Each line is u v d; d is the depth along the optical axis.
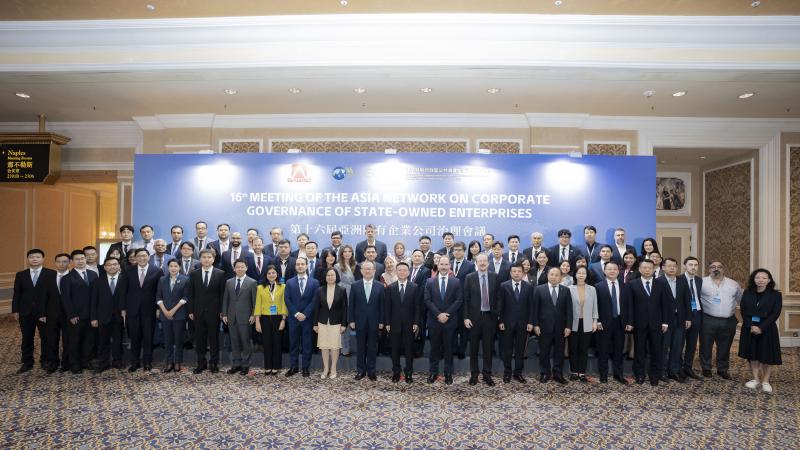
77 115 7.08
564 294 4.50
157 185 6.61
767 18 4.55
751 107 6.31
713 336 4.80
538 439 3.29
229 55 4.95
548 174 6.47
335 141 7.05
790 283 6.82
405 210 6.53
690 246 8.62
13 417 3.59
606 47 4.80
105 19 4.84
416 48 4.88
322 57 4.89
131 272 4.79
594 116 6.90
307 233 6.55
